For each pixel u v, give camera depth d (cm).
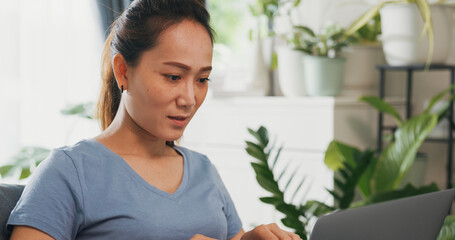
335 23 250
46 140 224
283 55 247
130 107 96
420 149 256
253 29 292
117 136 102
